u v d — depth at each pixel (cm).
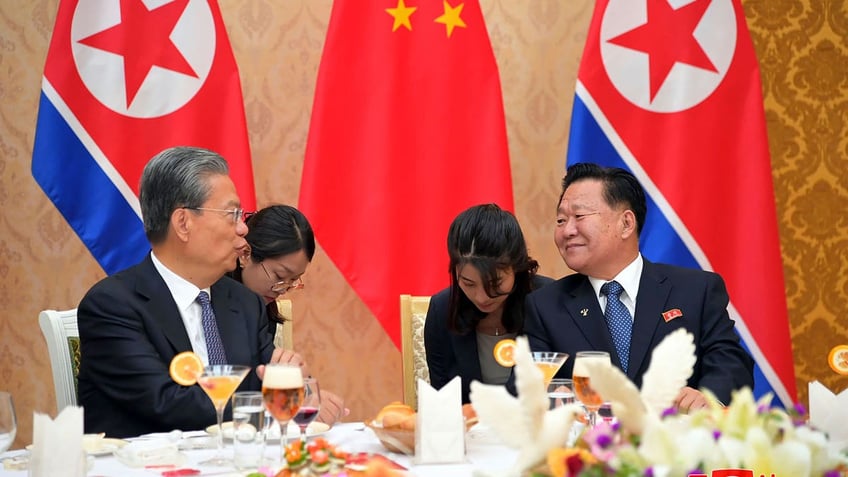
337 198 609
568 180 465
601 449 187
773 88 730
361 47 619
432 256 616
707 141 617
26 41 659
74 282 665
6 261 654
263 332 444
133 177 581
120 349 384
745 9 729
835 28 739
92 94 577
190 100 589
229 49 604
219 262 411
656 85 617
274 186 687
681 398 376
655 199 615
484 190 619
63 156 572
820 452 192
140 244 582
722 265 615
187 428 378
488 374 496
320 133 607
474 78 626
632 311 453
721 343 441
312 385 315
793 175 732
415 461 298
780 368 607
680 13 621
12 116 657
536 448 206
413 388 538
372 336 704
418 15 626
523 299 483
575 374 303
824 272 736
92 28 580
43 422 257
